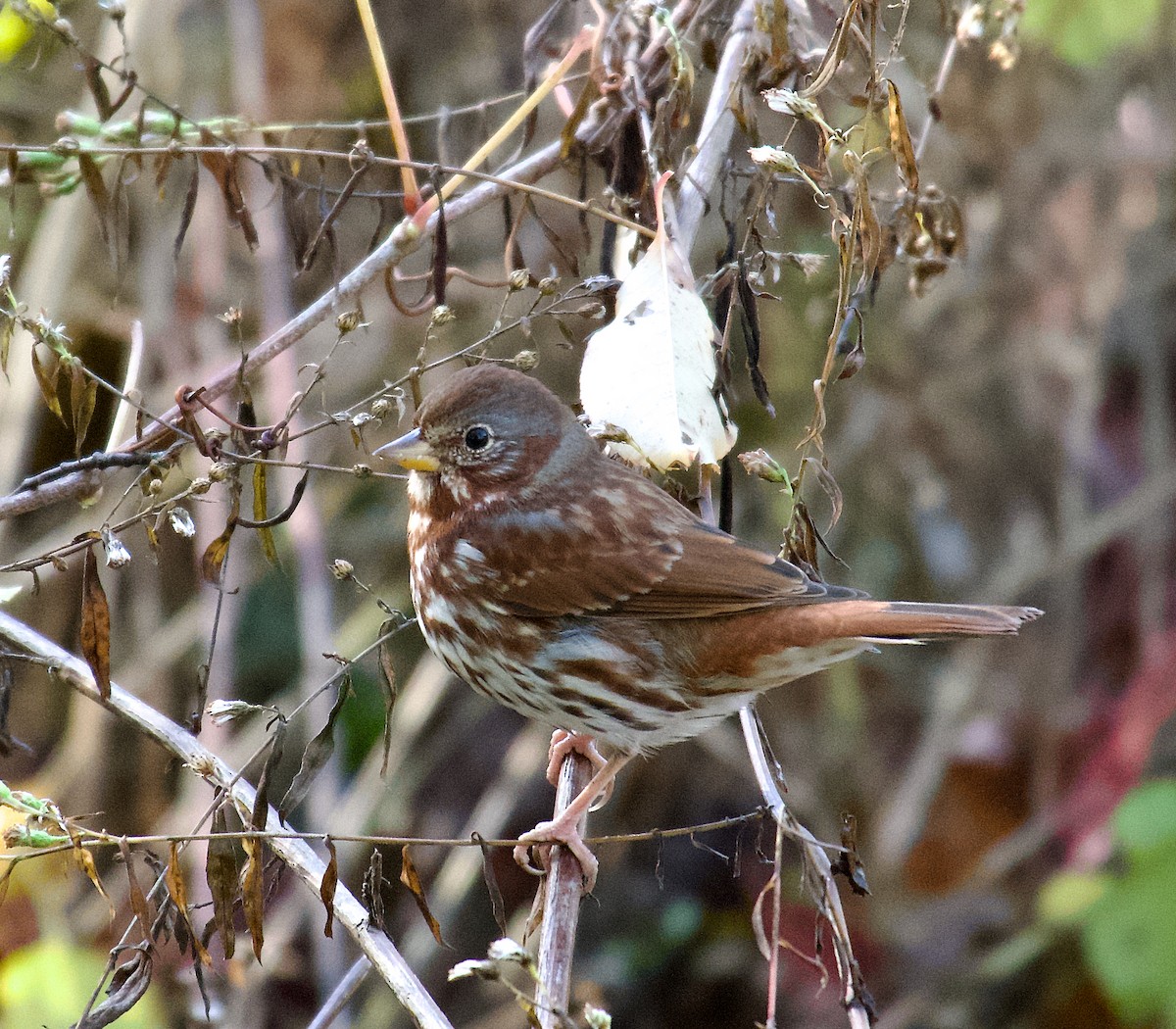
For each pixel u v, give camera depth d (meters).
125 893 10.65
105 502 11.12
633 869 12.38
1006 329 12.35
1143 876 10.32
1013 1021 11.66
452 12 11.54
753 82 7.26
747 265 6.86
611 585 7.12
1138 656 13.08
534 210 7.51
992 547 12.81
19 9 6.87
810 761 12.34
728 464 7.51
